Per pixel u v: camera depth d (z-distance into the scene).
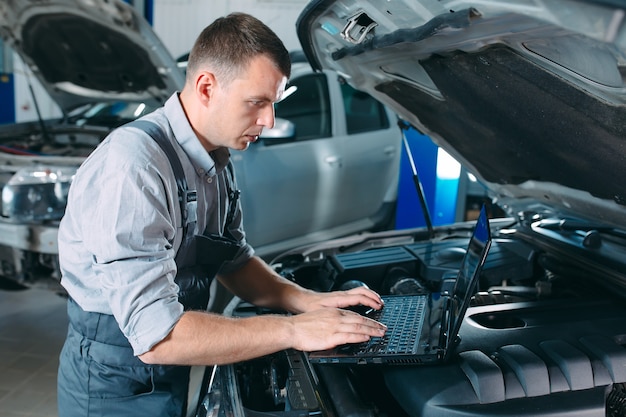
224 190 1.64
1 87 7.05
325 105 4.40
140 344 1.28
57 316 3.86
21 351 3.42
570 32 0.96
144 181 1.30
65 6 3.15
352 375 1.49
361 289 1.70
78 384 1.50
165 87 3.69
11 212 3.09
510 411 1.25
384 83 1.85
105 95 4.08
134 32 3.22
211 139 1.43
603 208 1.67
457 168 4.50
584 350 1.41
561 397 1.30
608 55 0.97
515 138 1.69
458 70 1.47
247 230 3.85
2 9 3.34
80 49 3.61
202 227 1.55
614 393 1.35
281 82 1.34
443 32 1.19
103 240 1.29
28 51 3.74
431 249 2.33
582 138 1.40
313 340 1.37
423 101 1.84
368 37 1.50
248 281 1.79
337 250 2.49
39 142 4.08
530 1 0.92
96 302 1.43
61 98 4.24
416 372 1.36
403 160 4.79
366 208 4.71
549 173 1.75
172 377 1.52
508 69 1.31
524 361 1.33
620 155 1.35
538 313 1.65
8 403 2.94
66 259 1.46
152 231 1.30
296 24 1.68
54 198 3.09
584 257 1.93
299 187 4.12
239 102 1.33
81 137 4.09
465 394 1.28
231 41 1.29
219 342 1.31
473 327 1.54
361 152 4.54
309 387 1.40
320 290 2.12
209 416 1.38
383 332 1.43
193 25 7.33
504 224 2.64
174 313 1.30
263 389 1.53
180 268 1.50
